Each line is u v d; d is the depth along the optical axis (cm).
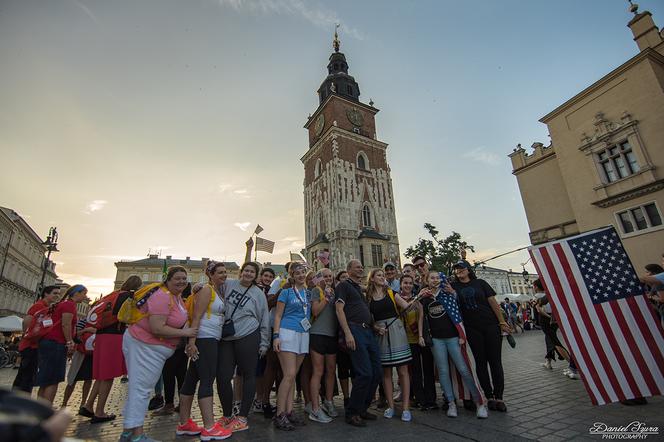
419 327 559
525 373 852
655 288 532
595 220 2145
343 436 438
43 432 114
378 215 3912
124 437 385
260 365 611
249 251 1091
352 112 4278
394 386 791
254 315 505
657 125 1895
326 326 542
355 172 3941
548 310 886
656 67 1959
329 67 4862
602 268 553
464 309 595
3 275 3900
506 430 441
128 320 413
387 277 734
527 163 2725
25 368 588
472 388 516
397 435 438
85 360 635
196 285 490
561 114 2375
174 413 600
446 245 3122
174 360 618
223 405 477
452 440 413
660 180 1828
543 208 2592
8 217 3766
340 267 3434
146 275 6231
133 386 395
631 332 517
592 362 513
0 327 1912
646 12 2189
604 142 2117
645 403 522
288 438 435
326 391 552
